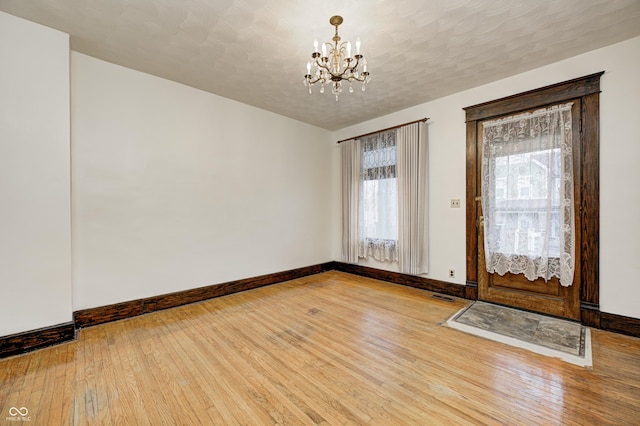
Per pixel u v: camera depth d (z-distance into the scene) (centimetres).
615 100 252
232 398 169
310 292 383
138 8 203
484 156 330
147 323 278
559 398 167
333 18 211
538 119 292
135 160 295
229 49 256
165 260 316
